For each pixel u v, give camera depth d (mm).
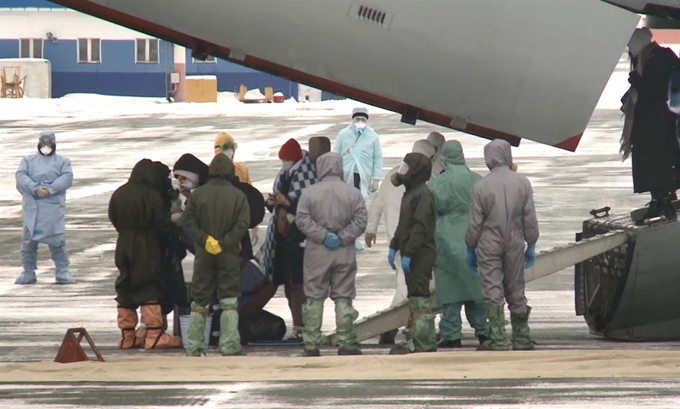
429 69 41938
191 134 156375
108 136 154750
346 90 44938
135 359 38438
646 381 35031
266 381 35312
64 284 60719
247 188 42750
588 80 42406
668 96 43375
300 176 43094
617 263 43438
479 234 40000
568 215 83188
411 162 38938
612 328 44469
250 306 43281
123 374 36438
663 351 39844
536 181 104000
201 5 40844
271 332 43406
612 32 42250
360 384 34750
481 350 40500
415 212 38875
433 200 39156
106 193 98875
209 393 33250
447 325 42062
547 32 42094
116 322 49594
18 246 73750
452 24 41719
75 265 66562
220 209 39125
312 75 41812
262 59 41500
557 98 42469
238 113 199500
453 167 42094
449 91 42188
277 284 44156
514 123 42656
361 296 56156
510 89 42312
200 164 43281
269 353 41156
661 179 43438
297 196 43031
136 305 43000
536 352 39062
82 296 56844
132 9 40844
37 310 52750
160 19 40969
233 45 41312
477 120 42531
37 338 45250
